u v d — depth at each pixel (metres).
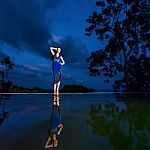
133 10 21.42
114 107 8.17
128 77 22.39
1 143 3.18
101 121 5.12
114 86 22.73
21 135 3.66
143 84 22.17
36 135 3.70
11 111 6.75
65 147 3.06
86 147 3.09
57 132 3.94
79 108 7.73
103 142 3.33
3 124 4.58
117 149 3.04
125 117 5.81
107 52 22.25
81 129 4.25
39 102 10.09
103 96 15.57
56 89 12.58
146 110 7.27
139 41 21.91
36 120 5.11
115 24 21.72
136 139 3.54
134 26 21.91
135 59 21.98
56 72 12.27
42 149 2.96
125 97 14.73
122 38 21.91
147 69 22.00
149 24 21.41
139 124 4.82
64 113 6.41
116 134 3.87
